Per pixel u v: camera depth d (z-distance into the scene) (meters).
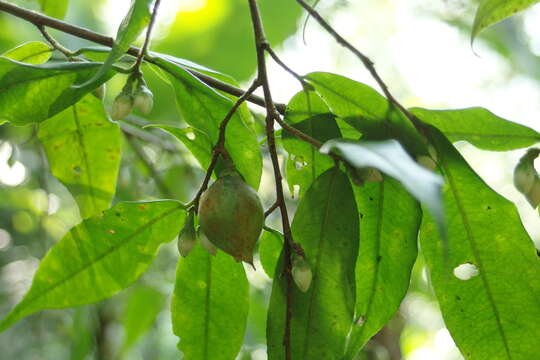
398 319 1.46
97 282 0.78
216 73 0.80
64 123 0.87
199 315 0.79
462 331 0.75
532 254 0.74
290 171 0.76
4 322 0.76
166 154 1.30
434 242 0.75
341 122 0.78
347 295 0.73
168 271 1.38
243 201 0.71
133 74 0.74
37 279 0.77
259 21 0.75
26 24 1.27
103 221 0.77
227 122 0.73
